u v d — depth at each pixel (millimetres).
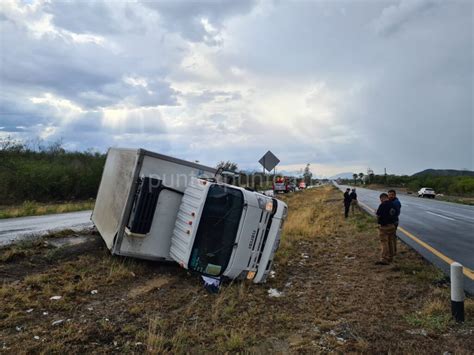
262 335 4676
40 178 30828
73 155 43031
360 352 4199
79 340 4289
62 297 5688
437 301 5738
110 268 7250
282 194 48938
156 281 6910
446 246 11047
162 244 7594
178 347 4191
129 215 7375
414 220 19078
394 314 5379
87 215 19062
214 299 5980
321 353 4160
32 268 7371
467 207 31125
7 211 19547
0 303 5324
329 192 60344
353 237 12531
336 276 7648
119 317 5086
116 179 8742
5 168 30000
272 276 7637
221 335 4609
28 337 4309
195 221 6684
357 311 5543
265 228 7090
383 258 8586
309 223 16016
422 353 4125
